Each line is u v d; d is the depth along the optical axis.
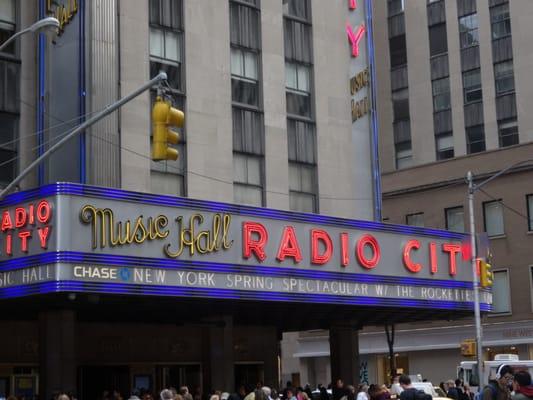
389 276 32.53
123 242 25.12
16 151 29.38
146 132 31.20
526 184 54.78
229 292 27.50
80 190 24.48
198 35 33.72
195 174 32.69
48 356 28.08
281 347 66.56
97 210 24.72
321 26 38.78
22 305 27.45
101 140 29.38
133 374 34.59
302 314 34.91
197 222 27.06
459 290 35.22
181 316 33.00
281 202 35.56
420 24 63.69
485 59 59.72
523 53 58.00
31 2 30.61
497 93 58.94
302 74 37.78
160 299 27.03
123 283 25.00
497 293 55.47
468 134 60.12
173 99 32.50
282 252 29.09
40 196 24.50
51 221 24.17
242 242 28.16
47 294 24.28
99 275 24.50
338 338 37.88
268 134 35.66
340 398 32.44
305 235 30.05
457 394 32.38
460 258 35.50
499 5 59.56
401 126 63.75
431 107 62.25
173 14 33.12
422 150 62.19
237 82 35.03
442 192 58.22
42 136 29.62
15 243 25.05
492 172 56.03
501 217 55.72
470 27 60.94
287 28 37.53
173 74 32.78
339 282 30.80
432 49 62.84
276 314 34.41
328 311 34.25
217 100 33.94
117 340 34.19
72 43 29.72
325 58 38.66
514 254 54.91
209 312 32.25
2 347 31.38
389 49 65.19
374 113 40.28
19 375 31.69
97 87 29.50
